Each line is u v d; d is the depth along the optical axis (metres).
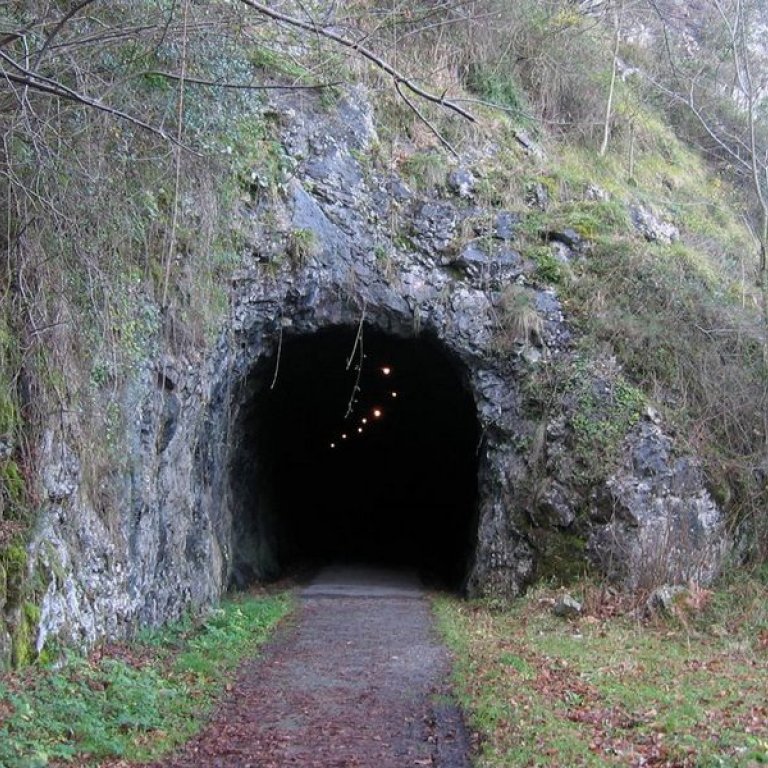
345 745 7.21
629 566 14.84
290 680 9.61
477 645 11.74
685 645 11.95
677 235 20.55
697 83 26.05
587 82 21.92
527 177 18.69
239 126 14.36
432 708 8.43
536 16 20.86
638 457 15.59
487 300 17.39
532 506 16.14
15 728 6.37
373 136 17.64
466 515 23.38
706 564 14.91
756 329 17.03
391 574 23.48
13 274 8.56
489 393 17.28
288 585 20.41
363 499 31.56
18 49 7.89
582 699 8.43
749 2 26.02
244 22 8.41
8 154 7.59
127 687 8.06
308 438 27.14
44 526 8.55
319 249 16.05
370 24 11.91
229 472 18.06
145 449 11.23
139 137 10.46
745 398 16.28
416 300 17.16
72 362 9.30
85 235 9.30
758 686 9.16
